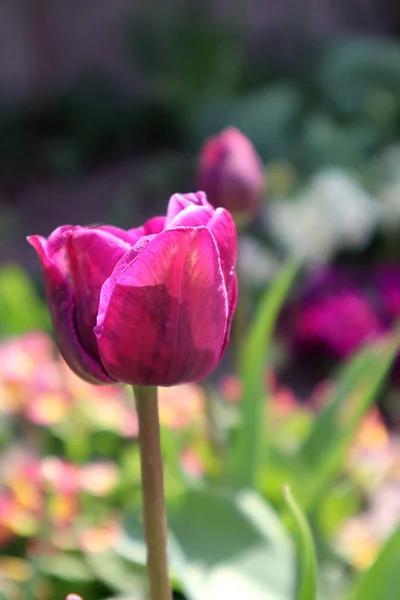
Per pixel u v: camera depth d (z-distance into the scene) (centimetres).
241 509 56
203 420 86
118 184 283
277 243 170
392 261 181
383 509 92
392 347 62
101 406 89
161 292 36
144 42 328
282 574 54
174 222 37
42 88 358
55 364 98
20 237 236
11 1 352
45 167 309
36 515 72
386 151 211
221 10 350
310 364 146
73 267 38
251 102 249
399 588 47
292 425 92
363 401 62
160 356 36
